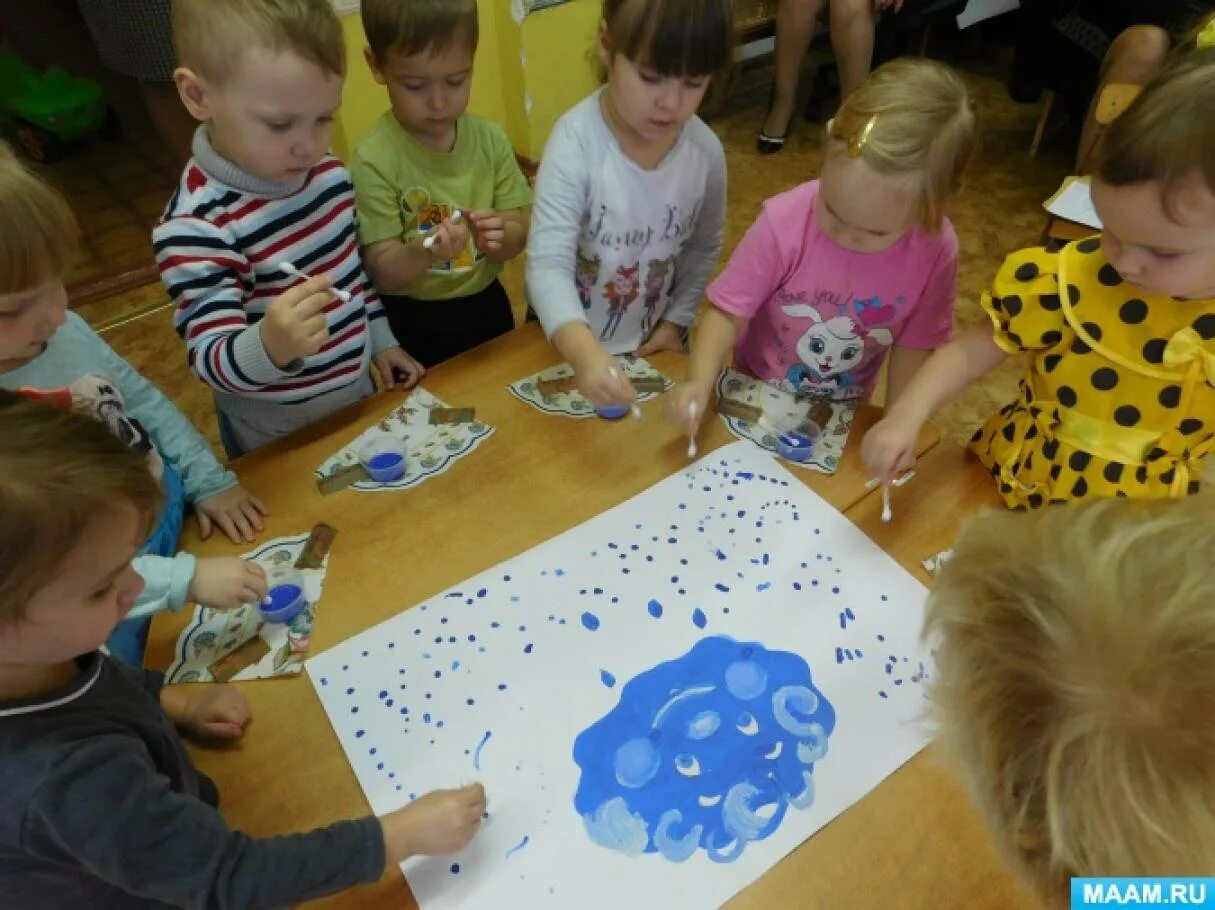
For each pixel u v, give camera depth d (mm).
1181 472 888
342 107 2432
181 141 2877
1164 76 696
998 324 938
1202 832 334
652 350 1221
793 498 967
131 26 2580
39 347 851
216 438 2082
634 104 1104
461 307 1554
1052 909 430
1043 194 2902
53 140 3018
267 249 1132
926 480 992
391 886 662
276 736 756
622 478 991
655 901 651
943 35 3762
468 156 1435
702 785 717
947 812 698
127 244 2715
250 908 602
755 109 3447
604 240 1271
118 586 580
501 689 785
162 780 605
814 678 793
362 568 893
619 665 803
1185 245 709
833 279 1133
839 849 679
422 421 1062
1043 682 369
